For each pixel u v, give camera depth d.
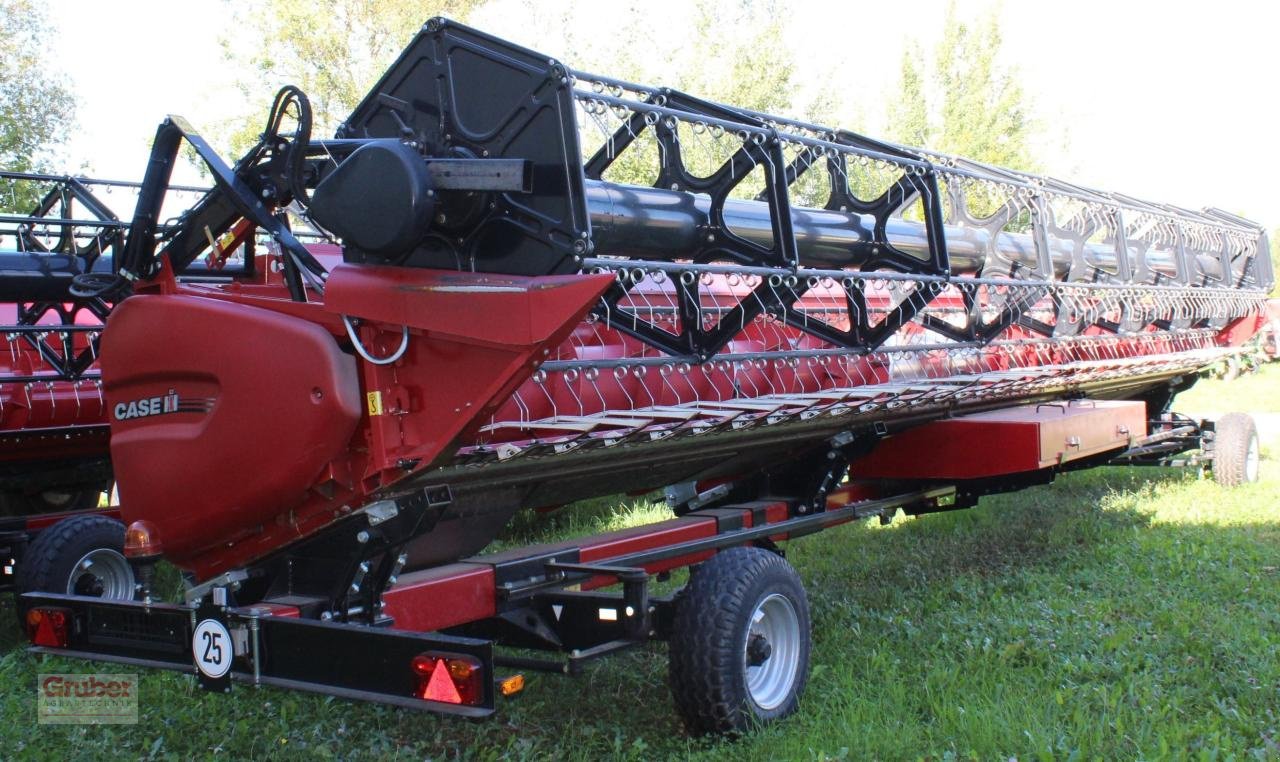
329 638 3.55
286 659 3.64
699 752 4.18
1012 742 4.07
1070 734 4.13
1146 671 4.86
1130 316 9.54
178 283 4.44
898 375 7.19
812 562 7.61
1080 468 8.71
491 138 3.94
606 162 4.97
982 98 29.31
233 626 3.72
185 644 3.85
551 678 5.16
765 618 4.61
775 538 5.96
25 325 6.45
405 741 4.45
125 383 4.31
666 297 6.02
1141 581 6.55
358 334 3.84
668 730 4.51
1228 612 5.80
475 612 4.38
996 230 7.65
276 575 4.15
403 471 3.81
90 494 8.12
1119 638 5.28
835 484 6.38
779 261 5.13
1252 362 11.87
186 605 3.86
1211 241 11.15
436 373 3.79
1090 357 9.32
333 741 4.31
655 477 5.56
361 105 4.33
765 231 5.54
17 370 7.03
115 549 6.18
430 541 4.49
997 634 5.50
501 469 4.26
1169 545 7.49
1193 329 10.96
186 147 16.28
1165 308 9.73
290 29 22.17
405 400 3.84
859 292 6.11
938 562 7.51
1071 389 8.77
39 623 4.16
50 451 7.36
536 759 4.20
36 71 26.81
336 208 3.90
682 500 6.17
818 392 6.03
